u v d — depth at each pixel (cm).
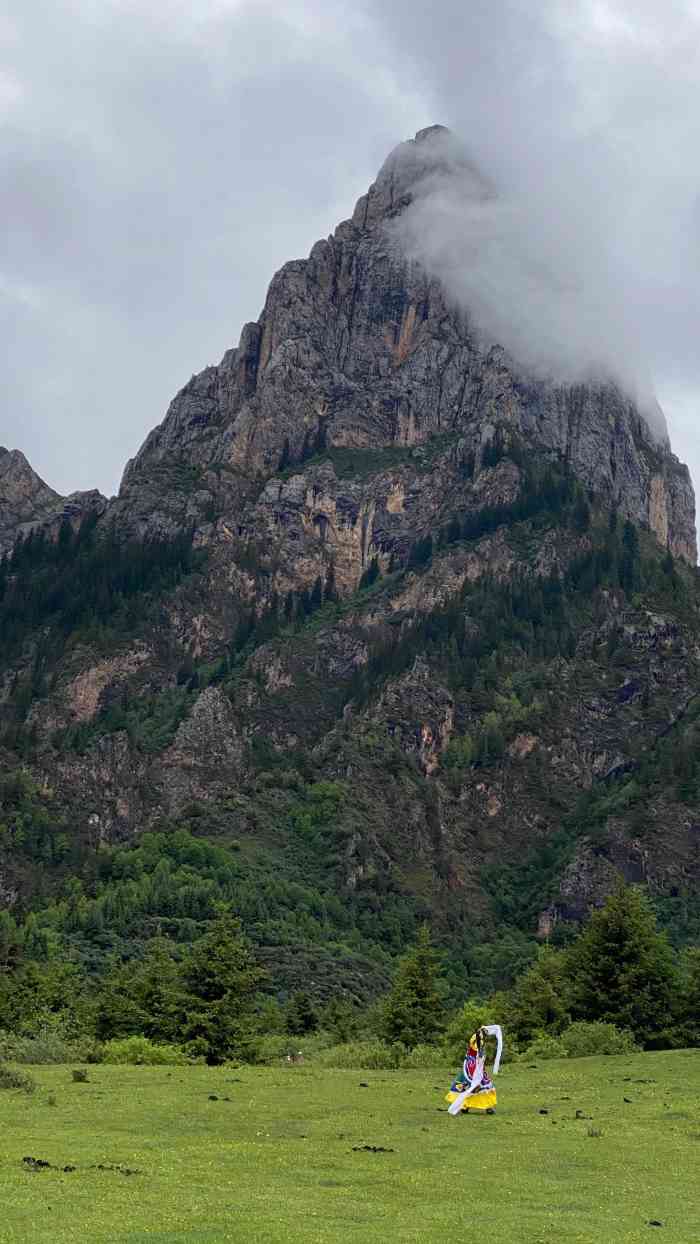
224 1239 2978
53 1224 3056
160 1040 10088
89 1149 4212
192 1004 9700
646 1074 7200
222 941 10156
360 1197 3609
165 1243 2909
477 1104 5550
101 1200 3369
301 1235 3064
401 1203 3562
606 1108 5700
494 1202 3638
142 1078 6906
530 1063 8244
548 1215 3478
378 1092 6300
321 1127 4959
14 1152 4075
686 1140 4816
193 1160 4094
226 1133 4753
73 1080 6606
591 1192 3834
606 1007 10788
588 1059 8344
